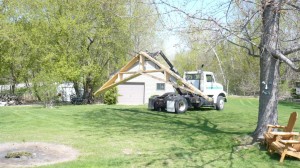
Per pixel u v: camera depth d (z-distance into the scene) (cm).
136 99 2997
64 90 3016
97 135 1087
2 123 1365
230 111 2020
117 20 2662
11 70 3091
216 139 1027
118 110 1956
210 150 875
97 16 2675
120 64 2906
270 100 958
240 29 734
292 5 690
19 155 777
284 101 3162
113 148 884
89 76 2833
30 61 2978
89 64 2741
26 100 3081
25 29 3041
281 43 931
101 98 2986
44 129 1212
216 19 714
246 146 922
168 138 1043
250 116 1738
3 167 684
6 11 2977
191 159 775
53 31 2700
